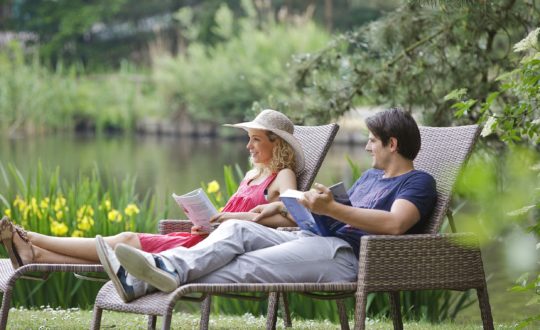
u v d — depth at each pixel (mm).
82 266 5379
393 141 5312
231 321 7930
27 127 47906
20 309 8750
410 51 10133
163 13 66562
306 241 5008
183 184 22016
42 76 50281
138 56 67188
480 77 9977
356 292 4746
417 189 5098
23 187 10586
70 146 37875
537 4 9352
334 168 26234
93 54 66438
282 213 5914
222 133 44906
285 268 4867
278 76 41656
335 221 5121
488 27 9625
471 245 4820
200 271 4742
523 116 5121
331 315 8766
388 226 4902
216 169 26656
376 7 56156
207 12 61750
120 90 49812
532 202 3676
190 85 45594
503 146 8812
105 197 10133
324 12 60625
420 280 4754
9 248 5488
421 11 10047
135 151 34938
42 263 5535
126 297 4715
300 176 6340
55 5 66188
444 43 9906
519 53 9273
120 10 66938
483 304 4996
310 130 6566
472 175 2613
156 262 4625
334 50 10820
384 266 4652
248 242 4996
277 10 60750
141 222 9930
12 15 67312
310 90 10570
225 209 6328
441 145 5543
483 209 2627
